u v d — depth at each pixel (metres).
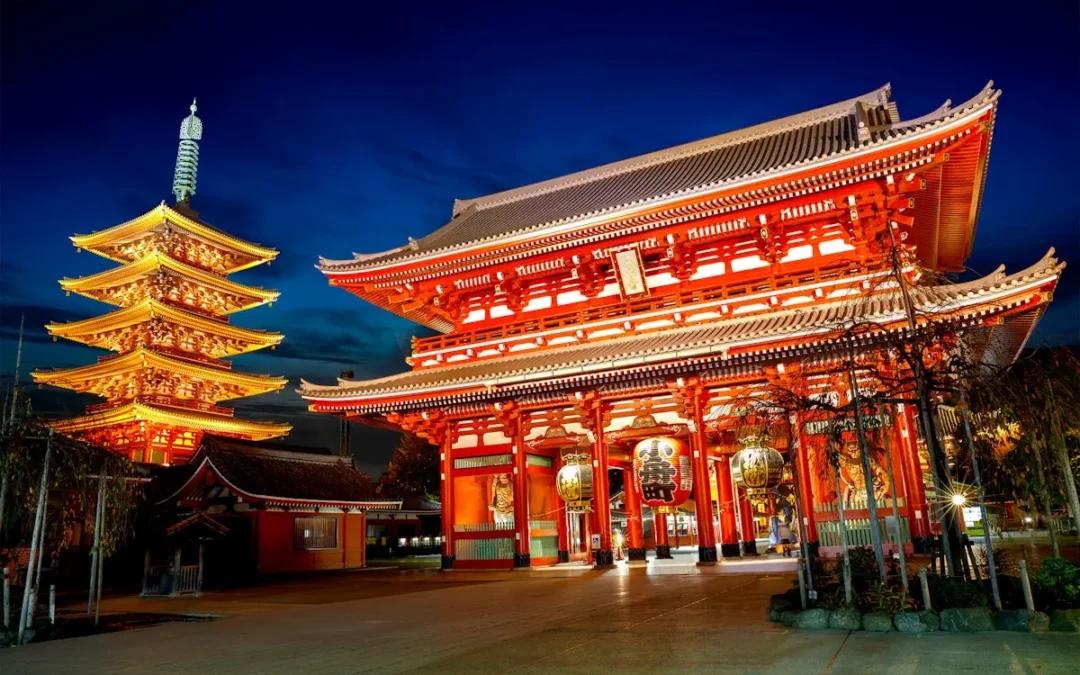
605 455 29.69
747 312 28.84
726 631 13.10
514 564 30.52
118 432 69.56
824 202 27.70
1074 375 13.34
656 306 31.14
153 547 36.44
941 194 28.69
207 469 39.94
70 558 38.62
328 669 11.73
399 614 18.75
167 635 16.75
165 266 69.31
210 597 28.20
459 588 25.44
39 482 18.67
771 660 10.50
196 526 30.02
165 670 12.33
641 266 31.06
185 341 73.69
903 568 13.17
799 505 14.93
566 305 33.59
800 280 28.56
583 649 12.16
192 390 73.69
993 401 13.60
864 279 26.83
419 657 12.37
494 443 32.19
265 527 39.19
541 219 37.00
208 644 15.10
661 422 29.03
